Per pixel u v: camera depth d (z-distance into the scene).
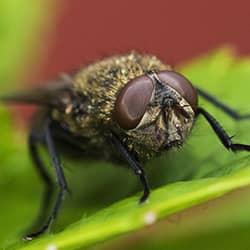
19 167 0.06
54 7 0.06
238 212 0.05
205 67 0.05
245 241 0.05
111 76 0.05
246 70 0.05
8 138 0.06
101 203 0.05
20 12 0.06
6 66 0.06
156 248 0.05
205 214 0.05
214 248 0.05
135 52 0.05
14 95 0.06
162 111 0.05
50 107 0.05
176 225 0.05
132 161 0.05
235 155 0.05
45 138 0.05
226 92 0.05
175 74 0.05
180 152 0.05
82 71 0.05
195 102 0.05
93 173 0.05
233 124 0.05
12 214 0.05
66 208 0.05
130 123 0.05
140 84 0.05
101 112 0.05
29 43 0.06
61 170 0.05
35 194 0.05
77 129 0.05
